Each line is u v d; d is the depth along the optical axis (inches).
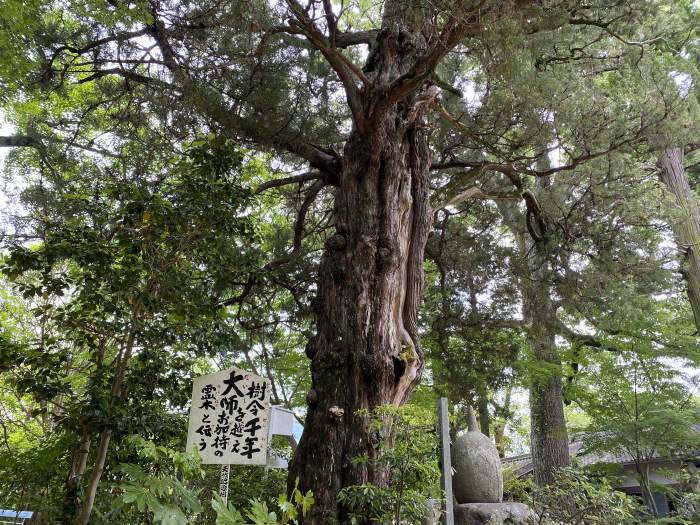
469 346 411.2
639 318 414.0
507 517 281.4
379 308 268.2
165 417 194.9
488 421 542.0
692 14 350.6
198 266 215.0
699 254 512.1
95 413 167.0
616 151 342.0
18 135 358.9
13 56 282.5
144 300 179.6
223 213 202.1
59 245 175.2
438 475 191.0
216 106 290.4
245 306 430.3
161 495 100.8
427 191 321.4
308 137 317.4
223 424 211.6
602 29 304.5
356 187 298.4
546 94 283.0
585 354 512.4
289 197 442.3
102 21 272.8
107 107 366.6
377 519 192.1
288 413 257.0
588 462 592.4
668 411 415.8
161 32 293.1
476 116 341.1
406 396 267.4
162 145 315.3
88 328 185.0
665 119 322.7
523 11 219.9
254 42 291.1
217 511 89.1
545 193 403.2
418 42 334.3
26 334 434.0
